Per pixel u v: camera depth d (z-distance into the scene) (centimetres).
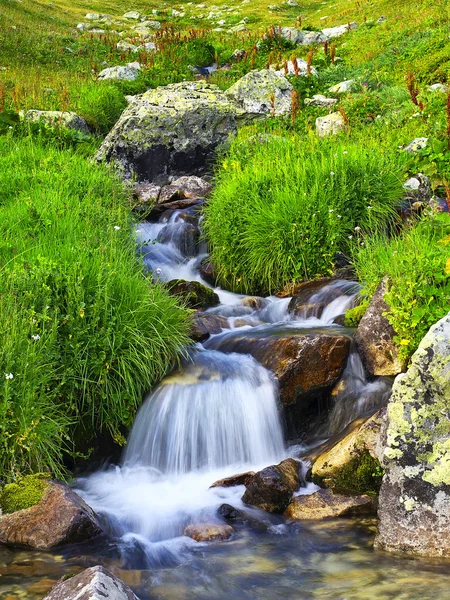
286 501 428
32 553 392
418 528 385
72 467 475
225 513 421
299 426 502
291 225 648
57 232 612
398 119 969
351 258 651
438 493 385
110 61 1911
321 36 1912
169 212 766
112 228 641
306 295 610
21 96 1181
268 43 1834
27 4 2750
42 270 507
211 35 2430
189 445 477
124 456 486
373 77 1263
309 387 498
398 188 696
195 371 504
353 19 2214
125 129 910
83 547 398
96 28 2627
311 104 1199
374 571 369
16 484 420
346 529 407
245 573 373
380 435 429
